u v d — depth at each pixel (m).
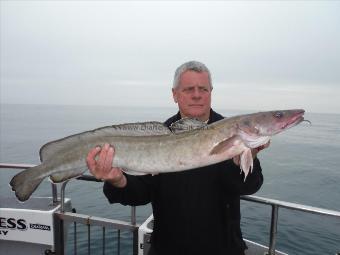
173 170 1.02
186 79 1.10
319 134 24.67
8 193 4.97
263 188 6.32
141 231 1.37
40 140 15.51
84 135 1.03
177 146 1.02
